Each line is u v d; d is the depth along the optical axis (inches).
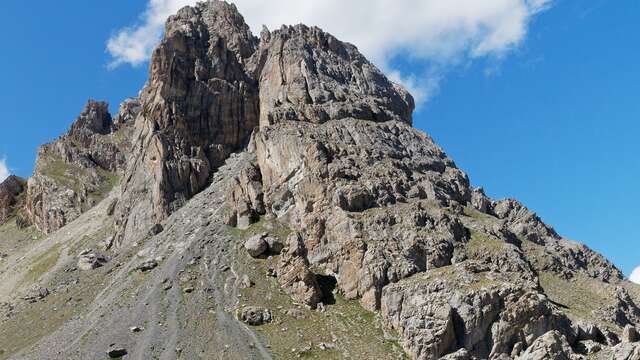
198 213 7342.5
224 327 5300.2
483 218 6988.2
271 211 6850.4
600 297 6195.9
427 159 7701.8
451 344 4953.3
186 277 6102.4
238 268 6131.9
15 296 7322.8
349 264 5792.3
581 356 4621.1
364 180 6555.1
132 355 5078.7
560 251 7071.9
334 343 5103.3
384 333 5206.7
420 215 6146.7
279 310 5516.7
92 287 6638.8
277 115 7795.3
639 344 4574.3
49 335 5802.2
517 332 4958.2
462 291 5137.8
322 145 6850.4
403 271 5580.7
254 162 7647.6
